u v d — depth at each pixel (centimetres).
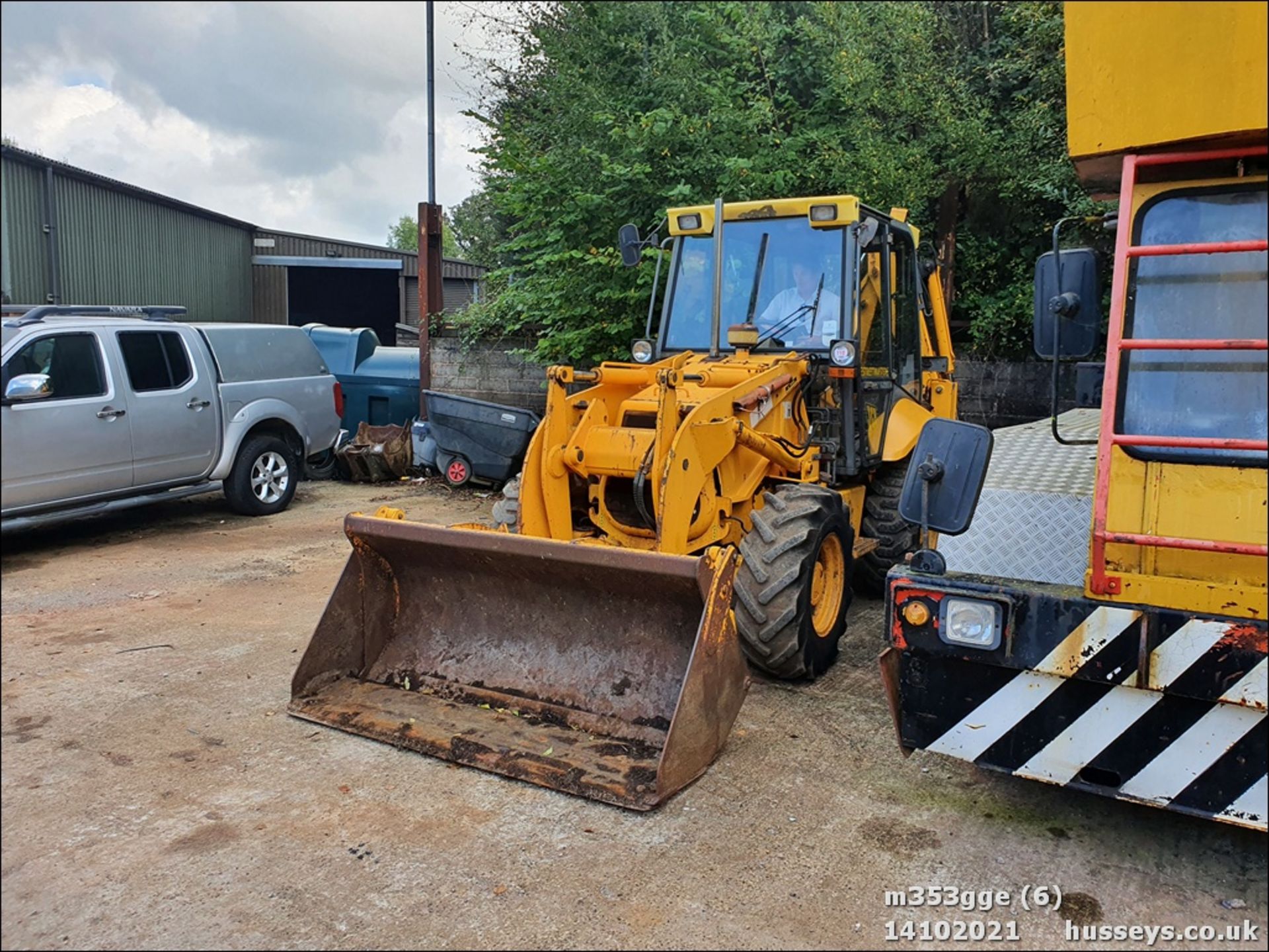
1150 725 297
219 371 858
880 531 625
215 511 925
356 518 446
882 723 436
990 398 931
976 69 988
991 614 311
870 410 587
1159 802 296
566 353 954
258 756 396
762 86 998
